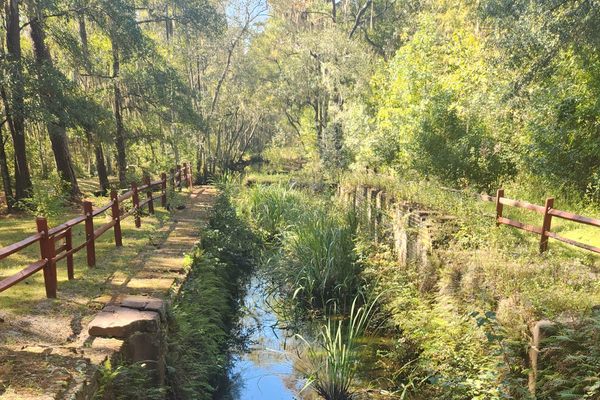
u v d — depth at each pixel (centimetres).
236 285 977
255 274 1058
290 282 927
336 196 1581
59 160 1508
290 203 1392
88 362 382
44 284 614
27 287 604
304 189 1730
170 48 2456
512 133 1130
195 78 3136
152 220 1111
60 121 1255
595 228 774
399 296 734
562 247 681
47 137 1880
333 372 589
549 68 994
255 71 3162
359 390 586
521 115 1116
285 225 1266
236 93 3134
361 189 1284
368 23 2967
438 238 739
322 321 800
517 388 420
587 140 901
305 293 891
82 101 1321
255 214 1345
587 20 877
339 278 878
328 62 2330
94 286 615
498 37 1102
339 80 2283
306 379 624
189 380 532
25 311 518
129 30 1438
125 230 995
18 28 1254
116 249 828
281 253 1034
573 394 378
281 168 3133
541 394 409
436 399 513
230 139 3556
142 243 876
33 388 329
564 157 939
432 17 1641
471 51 1452
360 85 2161
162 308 486
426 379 558
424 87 1444
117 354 414
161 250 831
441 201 912
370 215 1125
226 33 2847
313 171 2066
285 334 786
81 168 2427
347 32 2764
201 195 1617
